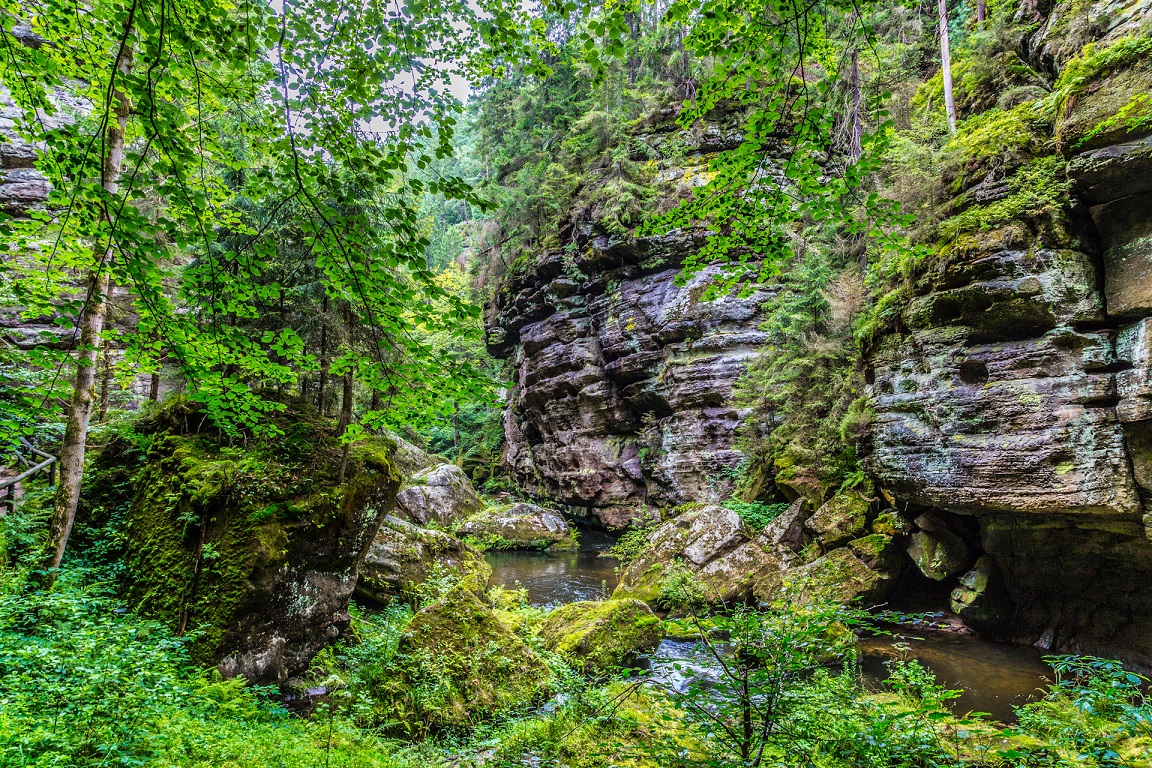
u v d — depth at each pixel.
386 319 3.99
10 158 14.55
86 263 5.02
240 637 6.37
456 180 3.74
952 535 10.77
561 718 6.31
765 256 4.82
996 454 8.98
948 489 9.69
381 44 3.81
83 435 6.84
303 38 3.65
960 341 9.64
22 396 5.18
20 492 8.27
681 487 20.39
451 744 6.16
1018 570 9.89
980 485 9.18
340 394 11.86
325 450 8.02
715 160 4.14
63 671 4.29
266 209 8.04
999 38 12.44
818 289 14.34
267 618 6.67
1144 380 7.70
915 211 10.78
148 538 7.18
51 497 8.00
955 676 8.52
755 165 4.23
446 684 6.72
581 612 10.13
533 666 7.57
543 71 4.57
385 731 6.23
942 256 9.79
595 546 21.59
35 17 4.62
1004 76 12.18
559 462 26.11
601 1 4.01
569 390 25.53
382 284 3.78
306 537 7.20
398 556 10.74
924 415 10.18
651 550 14.12
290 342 4.06
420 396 4.54
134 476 8.16
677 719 4.03
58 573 6.35
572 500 25.59
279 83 3.68
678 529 14.23
